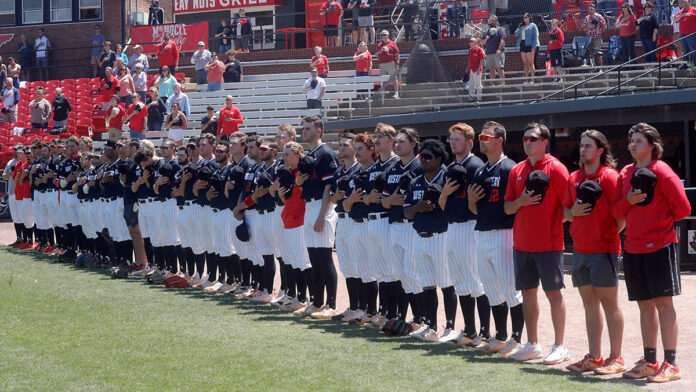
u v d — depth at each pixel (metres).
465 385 6.08
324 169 9.10
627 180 6.38
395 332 8.18
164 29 28.94
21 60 31.38
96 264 13.74
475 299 7.69
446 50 23.47
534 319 7.07
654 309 6.35
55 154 15.32
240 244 10.80
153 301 10.30
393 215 8.12
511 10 24.17
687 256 12.27
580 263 6.57
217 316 9.29
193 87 26.55
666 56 17.98
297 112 22.91
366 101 18.78
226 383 6.33
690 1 18.61
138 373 6.68
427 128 17.70
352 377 6.42
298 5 30.02
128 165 12.40
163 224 12.00
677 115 14.90
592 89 17.78
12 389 6.22
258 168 10.31
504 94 18.11
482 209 7.21
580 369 6.61
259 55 28.06
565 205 6.79
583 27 21.06
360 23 26.23
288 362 6.98
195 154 11.39
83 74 31.34
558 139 17.70
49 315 9.27
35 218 16.09
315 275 9.33
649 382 6.18
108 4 31.22
